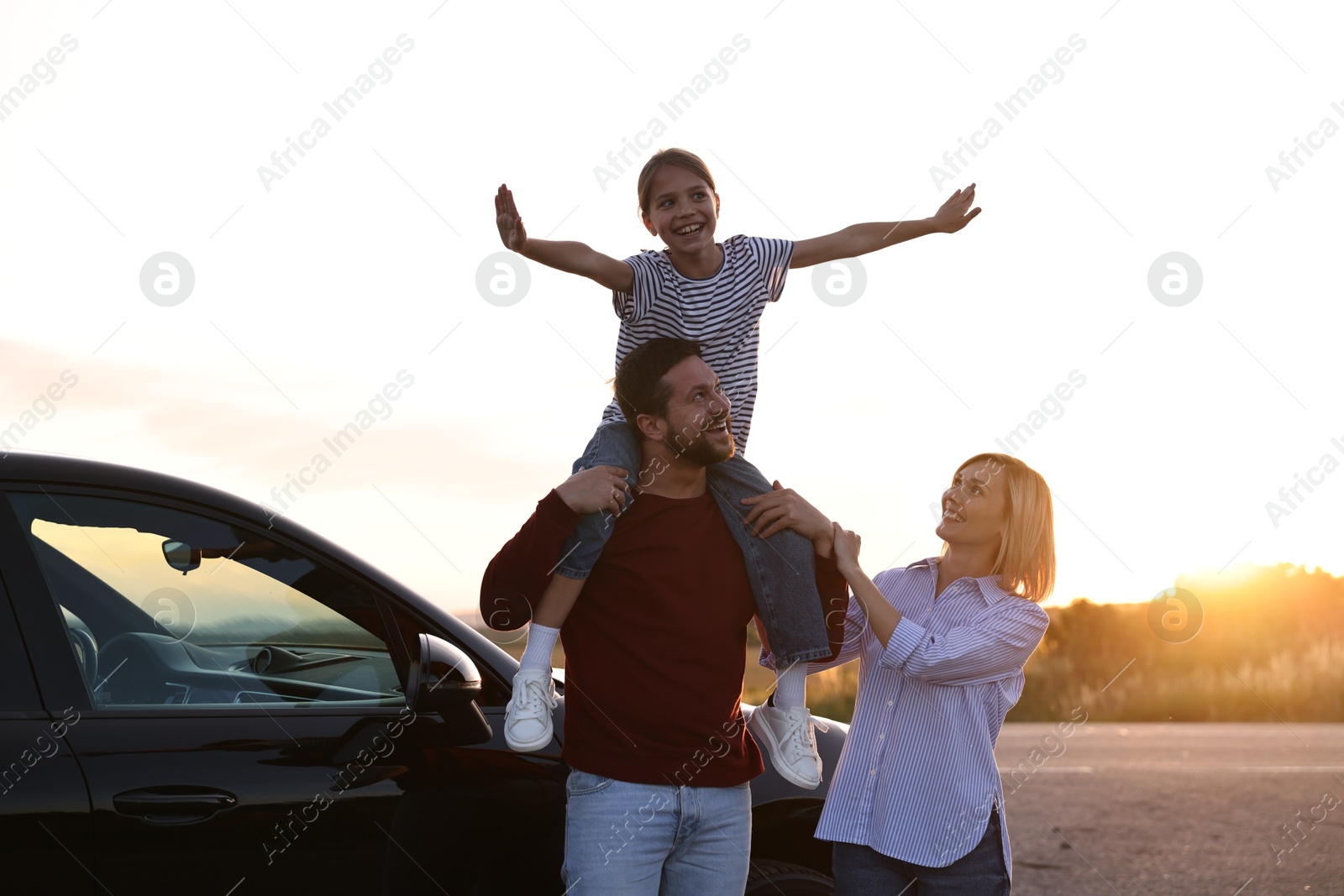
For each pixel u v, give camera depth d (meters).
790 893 3.04
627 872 2.53
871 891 2.74
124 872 2.25
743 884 2.72
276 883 2.38
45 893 2.18
